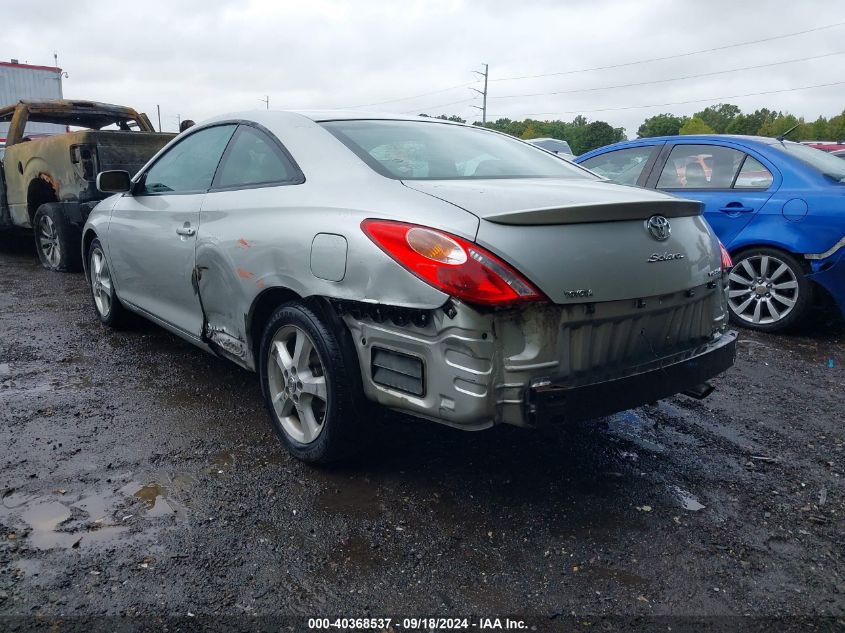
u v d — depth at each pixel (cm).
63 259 747
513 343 238
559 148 1941
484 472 305
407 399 253
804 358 499
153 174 437
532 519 268
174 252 380
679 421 375
